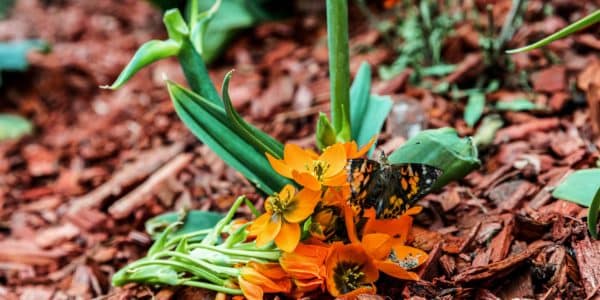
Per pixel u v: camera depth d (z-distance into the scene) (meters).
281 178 0.52
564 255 0.50
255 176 0.52
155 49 0.52
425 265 0.50
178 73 0.94
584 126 0.62
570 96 0.65
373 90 0.71
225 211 0.62
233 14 0.89
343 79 0.53
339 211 0.49
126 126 0.84
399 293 0.49
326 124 0.51
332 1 0.51
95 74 0.99
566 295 0.48
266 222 0.48
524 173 0.58
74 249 0.64
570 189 0.53
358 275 0.48
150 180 0.68
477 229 0.53
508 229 0.52
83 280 0.60
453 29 0.75
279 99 0.77
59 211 0.71
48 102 0.95
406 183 0.47
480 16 0.76
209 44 0.89
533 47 0.46
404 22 0.78
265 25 0.94
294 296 0.49
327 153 0.49
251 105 0.78
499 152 0.61
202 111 0.52
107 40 1.11
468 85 0.69
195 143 0.74
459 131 0.64
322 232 0.48
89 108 0.92
